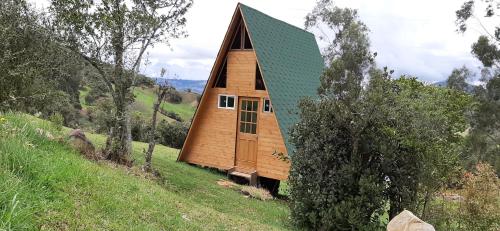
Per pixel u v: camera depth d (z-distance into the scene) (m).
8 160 5.11
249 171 18.19
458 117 11.52
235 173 18.19
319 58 24.20
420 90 11.30
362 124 10.41
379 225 10.67
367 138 10.62
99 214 5.14
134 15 11.91
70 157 7.40
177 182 13.38
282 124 16.94
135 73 12.45
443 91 11.66
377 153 10.77
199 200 11.47
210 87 19.47
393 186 10.75
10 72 9.54
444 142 10.67
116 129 11.86
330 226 10.58
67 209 4.81
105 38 11.77
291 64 20.05
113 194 6.18
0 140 5.56
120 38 11.92
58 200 4.92
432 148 10.21
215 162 19.33
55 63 12.01
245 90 18.38
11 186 4.30
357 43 13.28
